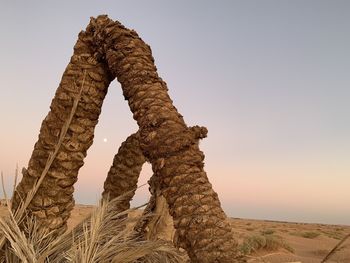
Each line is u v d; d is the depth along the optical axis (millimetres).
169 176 2777
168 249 3271
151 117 2990
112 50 3492
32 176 3562
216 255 2516
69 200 3654
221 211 2699
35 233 3271
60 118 3654
